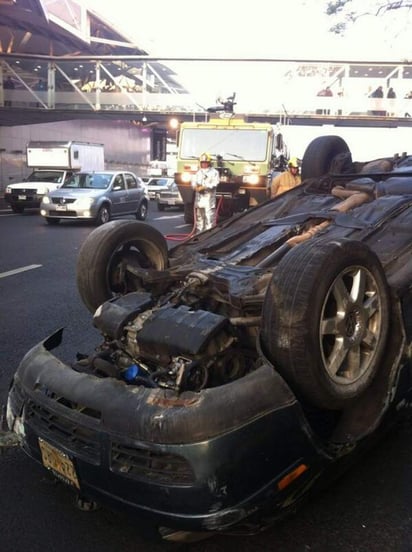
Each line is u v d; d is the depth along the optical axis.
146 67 28.52
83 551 2.60
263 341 2.70
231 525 2.27
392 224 3.79
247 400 2.37
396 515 2.85
